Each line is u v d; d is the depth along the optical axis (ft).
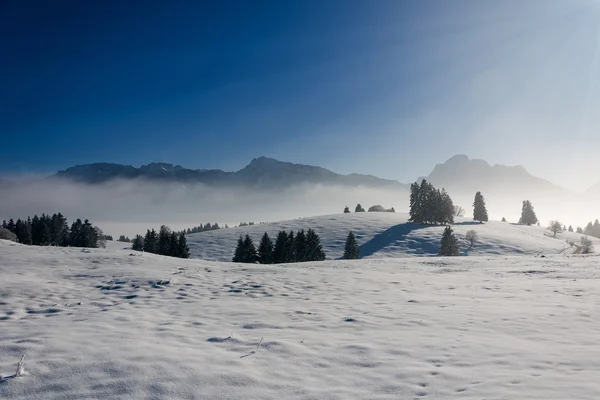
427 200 324.39
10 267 53.62
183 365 18.22
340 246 269.23
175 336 23.72
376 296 40.09
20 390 15.38
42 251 71.87
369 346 21.47
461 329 25.00
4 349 20.31
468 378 16.35
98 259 64.95
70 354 19.56
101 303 35.70
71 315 30.40
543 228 368.27
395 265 80.38
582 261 75.87
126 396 14.94
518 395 14.34
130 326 26.35
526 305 32.96
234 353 20.31
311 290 44.29
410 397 14.75
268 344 21.93
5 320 28.53
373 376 17.02
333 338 23.36
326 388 15.83
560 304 32.99
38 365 17.92
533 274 57.62
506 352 19.71
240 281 50.24
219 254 272.92
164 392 15.30
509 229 320.09
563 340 21.74
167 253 193.26
